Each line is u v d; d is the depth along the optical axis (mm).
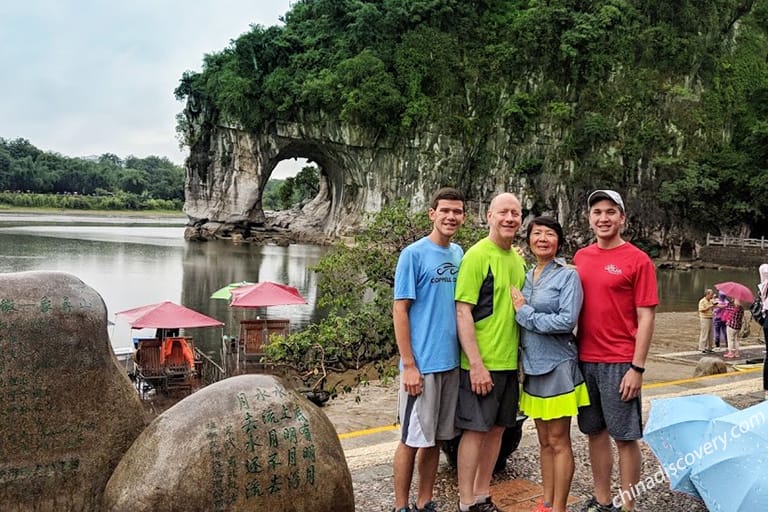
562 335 4520
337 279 9133
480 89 64688
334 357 9078
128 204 126375
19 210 109125
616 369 4465
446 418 4445
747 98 67625
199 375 14109
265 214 77812
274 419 3580
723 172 60219
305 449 3592
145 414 3859
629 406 4457
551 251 4590
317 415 3762
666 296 32688
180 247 52469
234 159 67500
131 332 19328
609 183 61781
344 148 65375
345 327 8820
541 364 4469
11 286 3539
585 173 61844
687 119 63312
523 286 4648
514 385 4621
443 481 5410
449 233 4473
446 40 64062
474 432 4496
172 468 3350
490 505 4688
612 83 64312
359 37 64625
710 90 66188
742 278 43594
